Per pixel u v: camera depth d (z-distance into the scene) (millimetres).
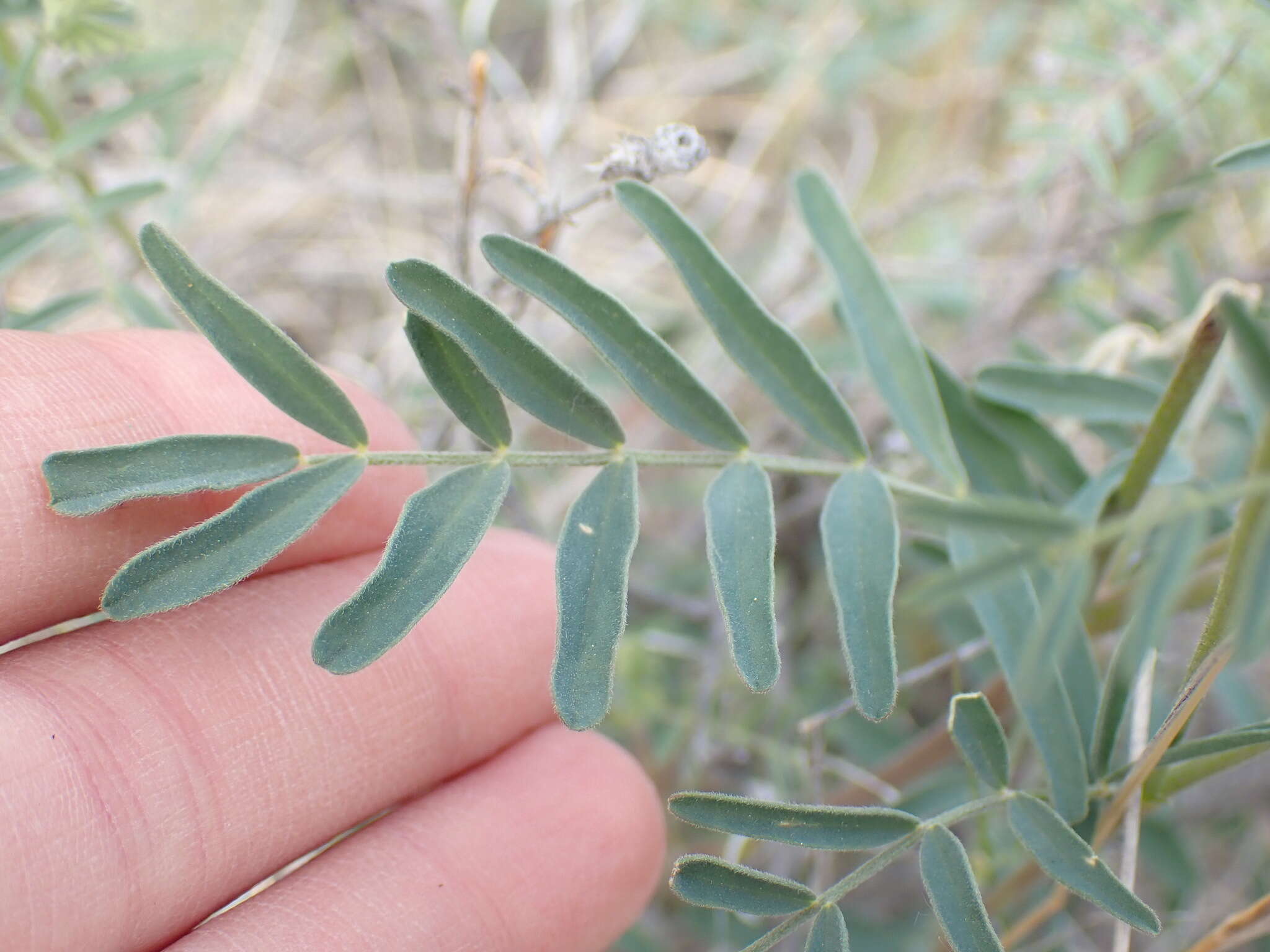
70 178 153
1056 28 187
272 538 92
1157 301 165
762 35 226
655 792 131
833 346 172
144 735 105
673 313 194
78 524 104
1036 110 183
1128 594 118
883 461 161
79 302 134
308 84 222
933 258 187
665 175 118
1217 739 97
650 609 175
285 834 112
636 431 192
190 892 107
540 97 228
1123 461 116
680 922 157
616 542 96
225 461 94
